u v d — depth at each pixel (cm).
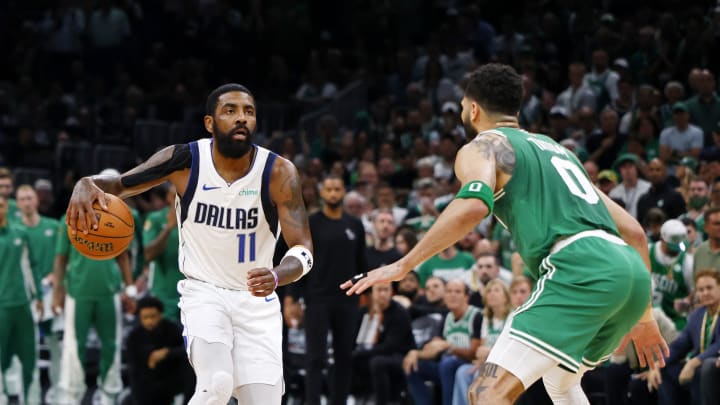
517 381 740
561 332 740
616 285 744
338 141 2606
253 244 898
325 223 1588
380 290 1652
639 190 1791
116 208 888
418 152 2367
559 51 2655
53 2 3422
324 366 1580
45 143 2961
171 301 1884
